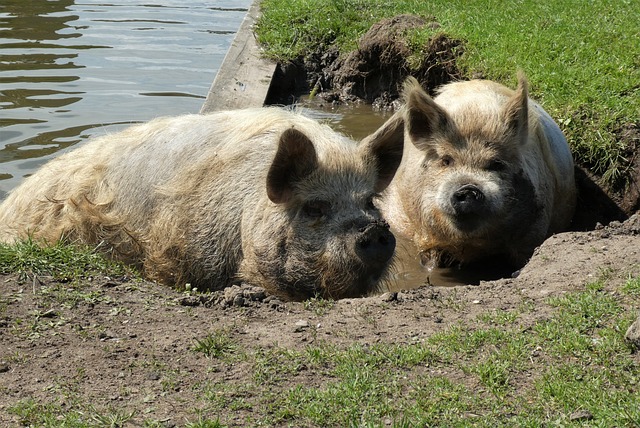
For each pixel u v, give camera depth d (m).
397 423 5.00
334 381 5.65
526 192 10.05
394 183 11.34
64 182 8.94
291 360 5.90
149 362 5.91
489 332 6.20
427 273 10.21
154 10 21.50
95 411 5.25
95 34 18.66
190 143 8.50
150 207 8.43
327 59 16.80
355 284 7.51
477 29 15.13
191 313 6.77
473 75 14.00
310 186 7.70
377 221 7.30
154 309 6.80
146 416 5.22
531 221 10.18
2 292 6.85
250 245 7.89
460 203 9.45
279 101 15.95
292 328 6.50
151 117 13.46
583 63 13.41
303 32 17.28
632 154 11.33
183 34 19.09
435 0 18.23
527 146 10.32
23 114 13.46
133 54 17.17
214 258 8.14
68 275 7.23
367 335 6.36
